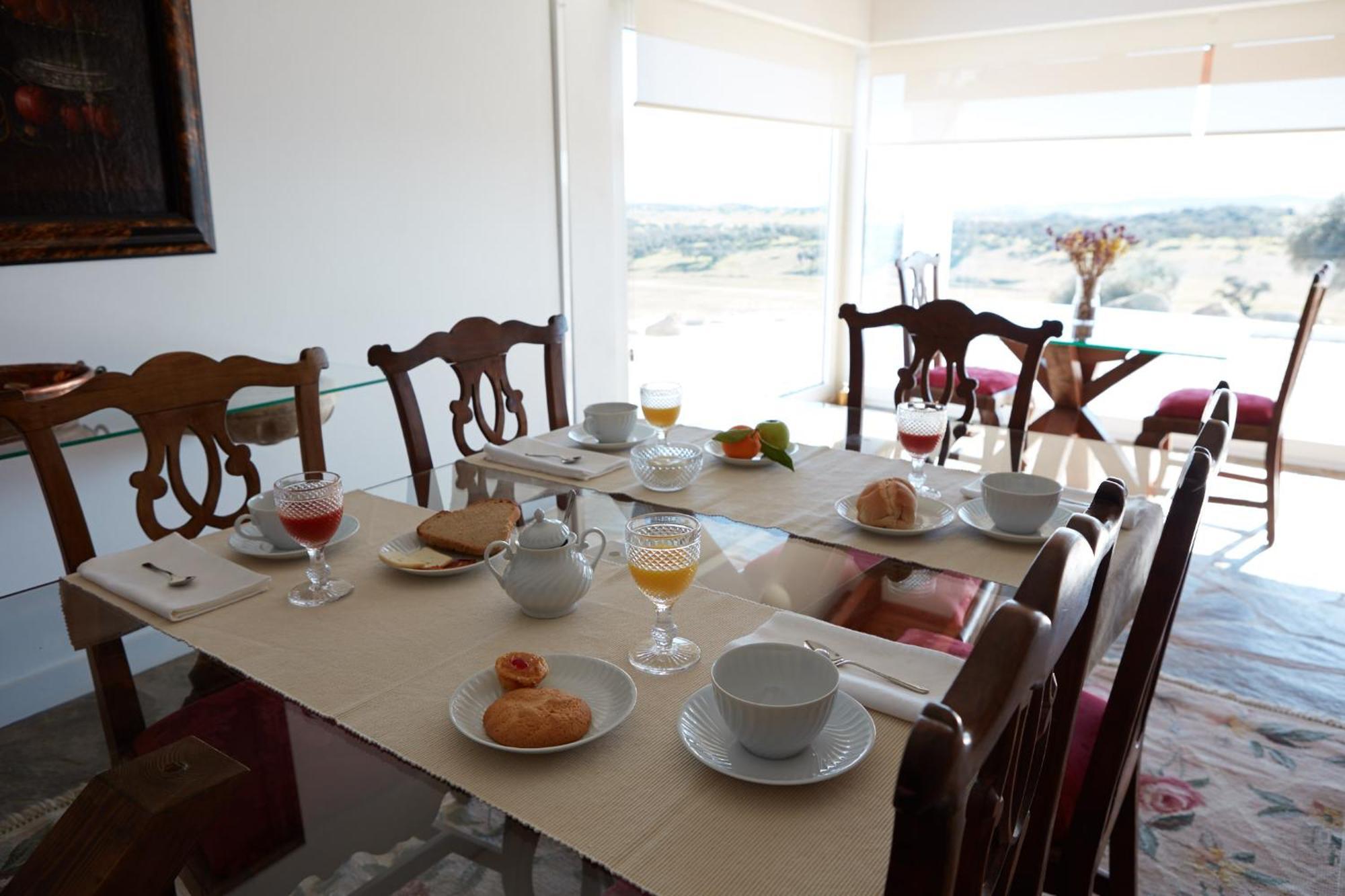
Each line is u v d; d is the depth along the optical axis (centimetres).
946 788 41
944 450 177
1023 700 52
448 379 304
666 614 99
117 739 86
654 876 64
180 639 101
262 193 243
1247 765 194
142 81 213
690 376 425
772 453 157
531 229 325
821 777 72
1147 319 374
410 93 275
